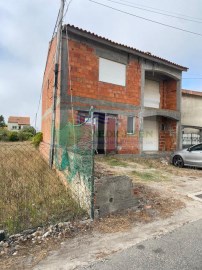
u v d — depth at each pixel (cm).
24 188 650
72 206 524
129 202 536
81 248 367
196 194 666
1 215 467
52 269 311
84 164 530
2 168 913
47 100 1531
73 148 639
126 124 1339
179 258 334
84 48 1168
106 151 1270
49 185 690
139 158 1349
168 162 1323
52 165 955
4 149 1405
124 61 1327
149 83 1612
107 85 1258
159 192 674
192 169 1138
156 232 425
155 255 343
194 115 1875
